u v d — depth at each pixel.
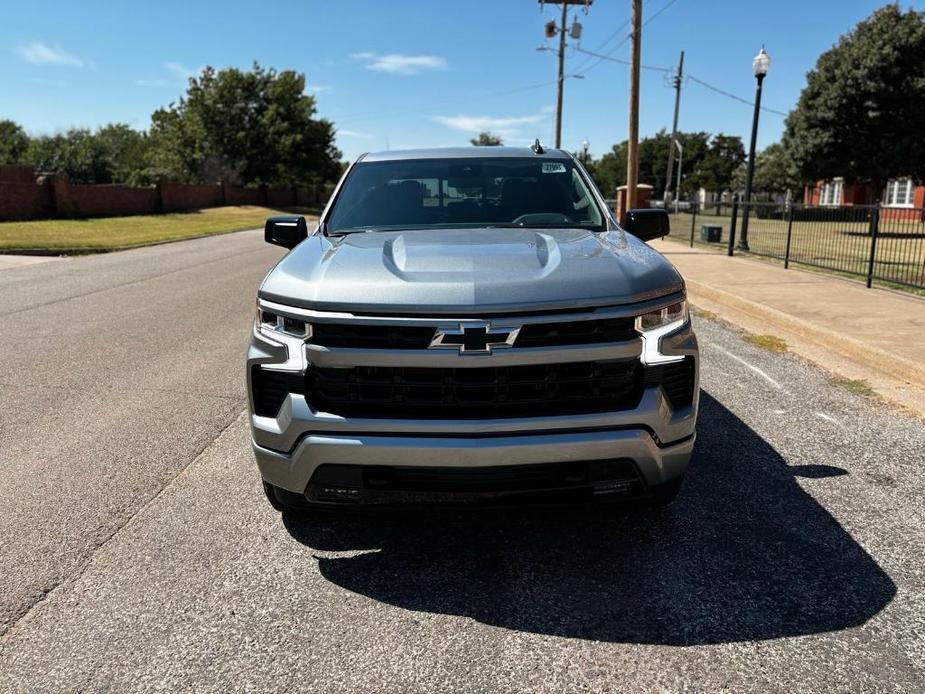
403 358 2.69
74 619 2.73
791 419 4.89
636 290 2.82
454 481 2.74
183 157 50.38
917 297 9.08
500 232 3.65
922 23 24.59
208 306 9.45
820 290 9.73
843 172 26.78
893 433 4.62
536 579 2.99
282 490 3.06
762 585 2.91
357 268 2.94
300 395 2.81
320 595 2.88
